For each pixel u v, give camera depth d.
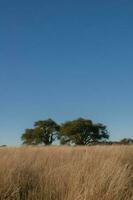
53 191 8.77
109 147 19.48
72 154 17.02
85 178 8.84
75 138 77.06
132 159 15.73
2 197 8.75
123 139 51.62
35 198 8.73
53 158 13.77
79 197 7.92
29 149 17.97
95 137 77.75
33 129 80.50
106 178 8.84
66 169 10.00
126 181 9.50
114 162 10.34
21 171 10.20
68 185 8.72
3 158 11.20
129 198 8.67
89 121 77.38
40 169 11.02
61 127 78.81
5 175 9.45
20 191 9.24
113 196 8.40
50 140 79.50
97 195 8.23
